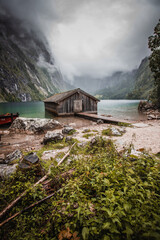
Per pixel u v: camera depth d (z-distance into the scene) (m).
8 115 17.36
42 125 12.83
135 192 2.21
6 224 2.41
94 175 3.22
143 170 3.06
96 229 1.90
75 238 2.00
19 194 2.96
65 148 7.18
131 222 1.82
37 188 2.96
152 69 25.70
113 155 4.47
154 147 6.50
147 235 1.59
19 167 3.60
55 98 25.42
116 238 1.76
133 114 25.17
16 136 11.59
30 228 2.41
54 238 2.10
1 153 7.31
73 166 4.21
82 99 24.62
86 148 6.41
